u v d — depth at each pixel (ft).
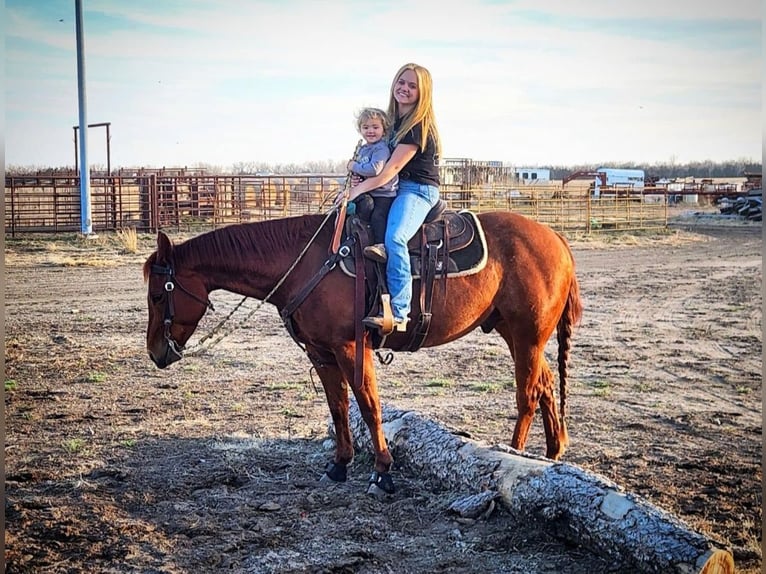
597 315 45.47
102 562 14.79
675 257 78.89
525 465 16.35
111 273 59.82
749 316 45.14
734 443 22.07
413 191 18.20
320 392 27.58
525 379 19.20
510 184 146.30
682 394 27.84
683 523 14.01
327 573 14.28
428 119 18.02
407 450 19.03
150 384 28.63
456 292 18.51
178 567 14.56
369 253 17.42
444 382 29.14
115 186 93.30
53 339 36.60
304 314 17.93
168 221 90.43
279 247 18.43
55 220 86.33
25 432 22.72
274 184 96.58
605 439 22.43
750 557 14.80
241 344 36.27
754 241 97.25
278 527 16.20
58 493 18.03
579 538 14.67
